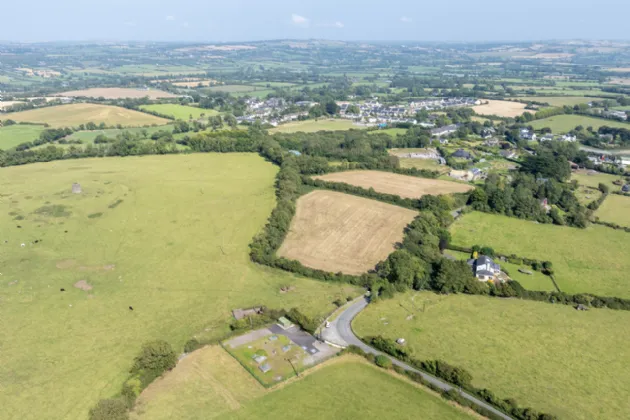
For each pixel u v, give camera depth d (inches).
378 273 4227.4
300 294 3973.9
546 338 3385.8
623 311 3782.0
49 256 4608.8
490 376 2965.1
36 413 2632.9
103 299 3858.3
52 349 3198.8
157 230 5270.7
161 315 3631.9
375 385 2896.2
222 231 5255.9
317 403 2736.2
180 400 2741.1
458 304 3843.5
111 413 2471.7
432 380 2928.2
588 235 5315.0
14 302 3782.0
